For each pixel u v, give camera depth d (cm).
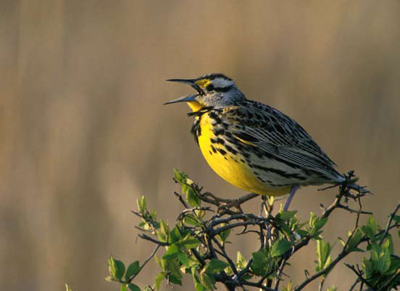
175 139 1155
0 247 1086
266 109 729
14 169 1145
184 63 1239
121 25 1320
